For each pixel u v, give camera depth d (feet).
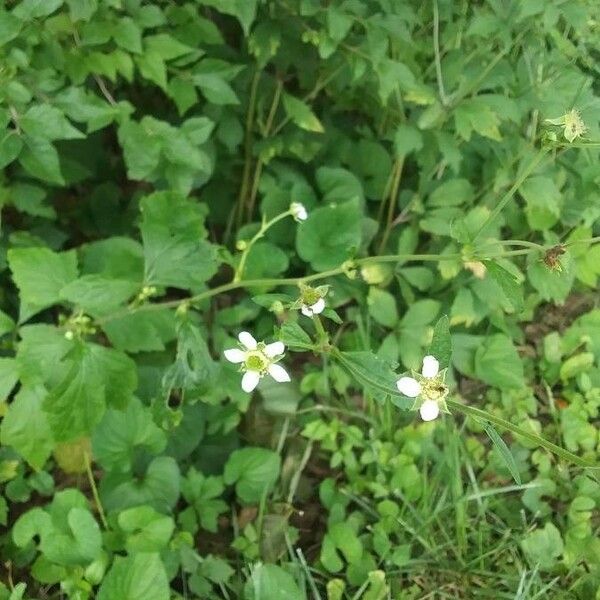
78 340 0.78
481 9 0.99
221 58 1.06
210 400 0.94
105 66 0.88
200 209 1.01
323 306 0.68
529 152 1.01
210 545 0.93
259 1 0.95
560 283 1.02
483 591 0.88
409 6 0.96
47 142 0.81
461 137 1.04
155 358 0.98
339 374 1.02
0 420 0.94
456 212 1.04
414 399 0.63
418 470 0.98
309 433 0.98
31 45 0.84
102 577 0.81
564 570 0.90
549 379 1.08
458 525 0.91
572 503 0.93
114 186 1.11
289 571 0.88
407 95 0.98
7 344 0.86
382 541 0.89
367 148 1.13
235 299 1.12
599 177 1.03
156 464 0.90
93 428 0.80
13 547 0.87
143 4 0.96
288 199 1.07
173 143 0.90
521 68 1.00
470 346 1.04
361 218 1.07
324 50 0.93
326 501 0.95
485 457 1.00
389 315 1.04
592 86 1.03
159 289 0.89
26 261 0.81
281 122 1.11
